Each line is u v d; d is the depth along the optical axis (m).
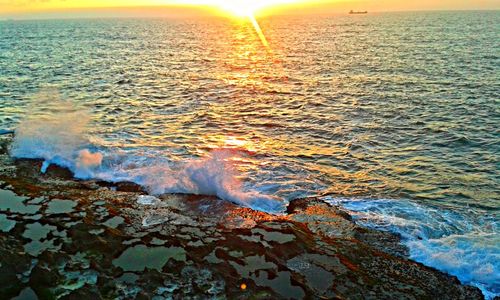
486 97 21.55
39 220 9.01
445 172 12.48
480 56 36.88
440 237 8.86
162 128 16.92
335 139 15.55
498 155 13.83
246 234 8.66
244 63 39.03
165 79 29.56
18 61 39.50
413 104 20.50
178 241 8.35
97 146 13.88
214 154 13.48
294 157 13.66
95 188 10.84
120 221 9.06
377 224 9.24
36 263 7.46
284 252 8.04
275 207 10.05
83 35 86.06
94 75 31.31
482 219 9.62
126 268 7.46
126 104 21.25
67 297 6.62
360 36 71.12
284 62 38.94
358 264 7.79
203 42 68.19
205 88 26.00
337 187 11.31
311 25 131.75
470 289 7.23
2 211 9.41
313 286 7.14
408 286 7.26
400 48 46.94
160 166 12.03
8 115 18.39
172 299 6.71
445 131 16.28
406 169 12.69
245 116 18.94
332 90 24.45
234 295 6.82
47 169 11.95
